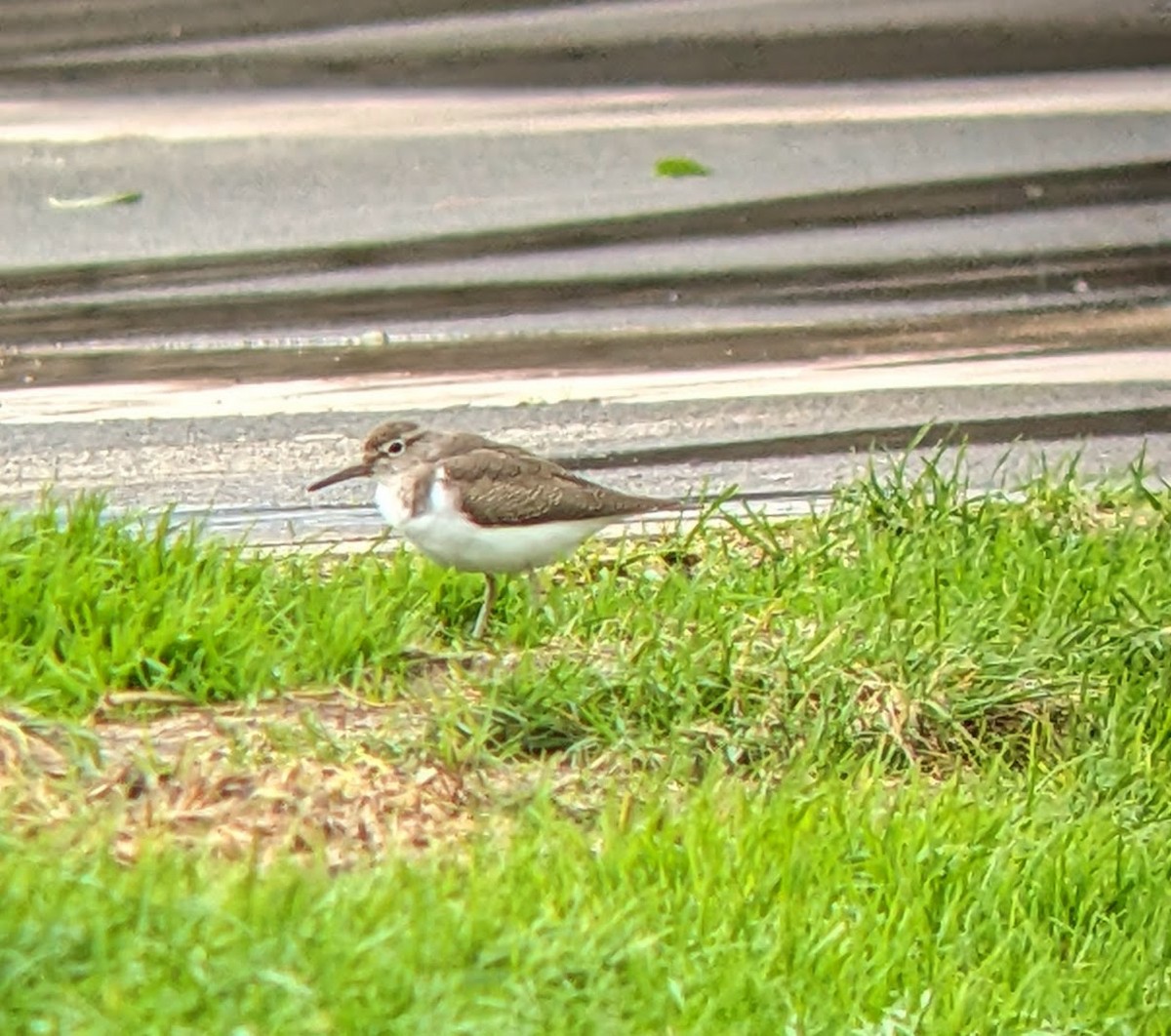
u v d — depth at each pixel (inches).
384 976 350.3
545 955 363.9
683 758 458.9
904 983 385.4
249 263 812.6
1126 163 925.8
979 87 1030.4
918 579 529.0
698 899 394.9
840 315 771.4
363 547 574.6
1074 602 529.0
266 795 423.2
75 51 1088.2
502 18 1138.0
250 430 662.5
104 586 502.3
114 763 433.7
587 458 646.5
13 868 366.6
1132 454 661.3
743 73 1049.5
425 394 695.1
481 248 831.1
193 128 962.1
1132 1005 390.3
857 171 916.0
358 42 1096.8
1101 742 478.0
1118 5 1155.9
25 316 759.1
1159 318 772.6
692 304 780.0
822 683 483.5
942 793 440.8
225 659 477.7
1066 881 416.8
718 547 561.6
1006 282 804.0
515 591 530.9
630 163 922.7
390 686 480.4
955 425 679.1
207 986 340.5
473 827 428.8
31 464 633.6
